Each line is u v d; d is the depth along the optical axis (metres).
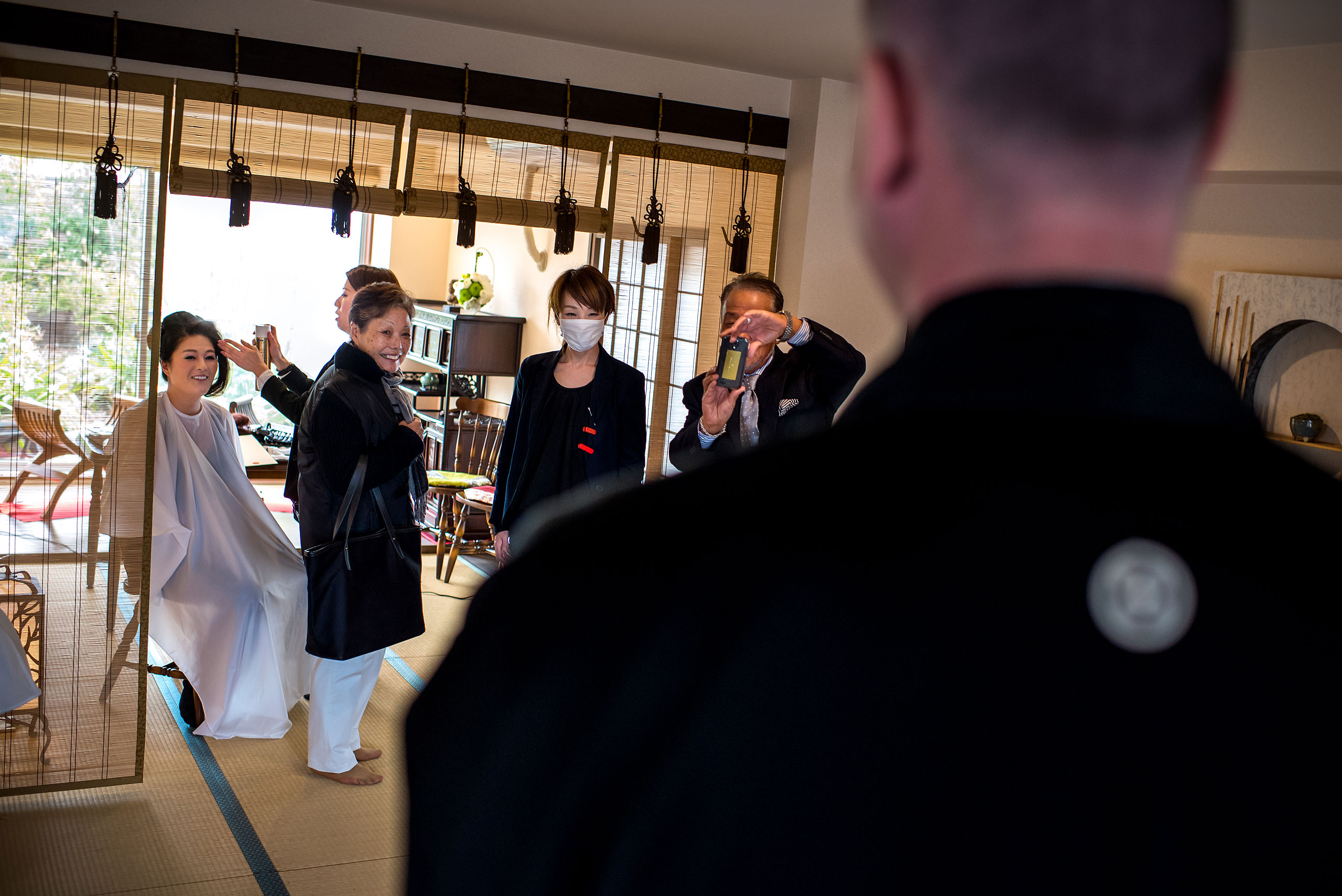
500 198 3.70
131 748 3.14
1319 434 3.35
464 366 6.65
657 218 3.96
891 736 0.35
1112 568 0.34
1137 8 0.32
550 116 3.81
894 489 0.35
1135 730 0.34
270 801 3.11
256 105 3.33
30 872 2.65
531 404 3.33
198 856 2.79
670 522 0.37
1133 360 0.34
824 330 2.98
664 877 0.36
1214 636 0.34
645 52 3.90
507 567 0.40
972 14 0.34
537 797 0.37
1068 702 0.34
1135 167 0.33
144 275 3.01
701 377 3.18
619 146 3.92
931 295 0.37
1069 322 0.34
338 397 2.93
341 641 3.04
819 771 0.35
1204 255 3.74
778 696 0.35
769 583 0.35
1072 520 0.34
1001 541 0.34
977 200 0.35
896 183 0.37
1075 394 0.34
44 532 2.99
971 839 0.34
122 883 2.63
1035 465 0.34
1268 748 0.34
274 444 7.08
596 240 4.03
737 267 4.19
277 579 3.54
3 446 2.93
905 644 0.34
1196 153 0.34
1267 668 0.34
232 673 3.50
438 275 8.02
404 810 0.41
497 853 0.37
